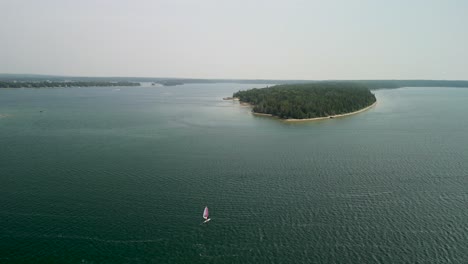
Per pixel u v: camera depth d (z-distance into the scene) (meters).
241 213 103.69
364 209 106.44
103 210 104.69
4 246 86.81
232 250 86.38
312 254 84.94
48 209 105.12
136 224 97.25
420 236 92.12
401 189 121.50
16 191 117.69
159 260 82.62
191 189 120.44
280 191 119.19
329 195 116.25
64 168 141.25
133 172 136.88
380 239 90.81
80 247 86.88
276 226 96.75
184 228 95.50
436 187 123.31
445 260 82.75
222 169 141.38
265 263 81.75
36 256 83.31
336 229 95.31
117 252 85.25
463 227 96.44
